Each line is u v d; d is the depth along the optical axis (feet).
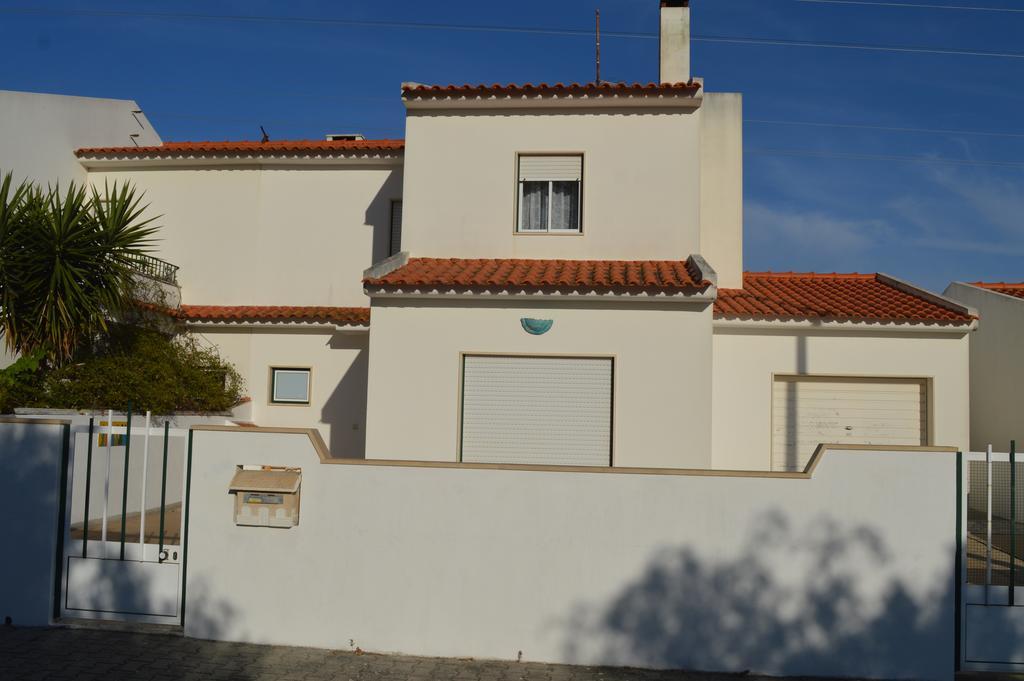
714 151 57.93
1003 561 28.19
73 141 62.08
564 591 27.25
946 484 26.58
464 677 25.68
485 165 49.62
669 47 54.85
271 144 62.59
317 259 61.31
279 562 28.32
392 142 61.05
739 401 48.03
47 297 44.16
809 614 26.50
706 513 26.96
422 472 27.96
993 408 57.41
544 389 41.22
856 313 47.44
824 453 26.84
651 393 40.55
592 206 48.85
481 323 41.42
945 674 26.17
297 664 26.45
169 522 36.83
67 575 29.43
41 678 24.66
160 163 62.49
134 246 54.08
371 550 27.99
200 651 27.32
